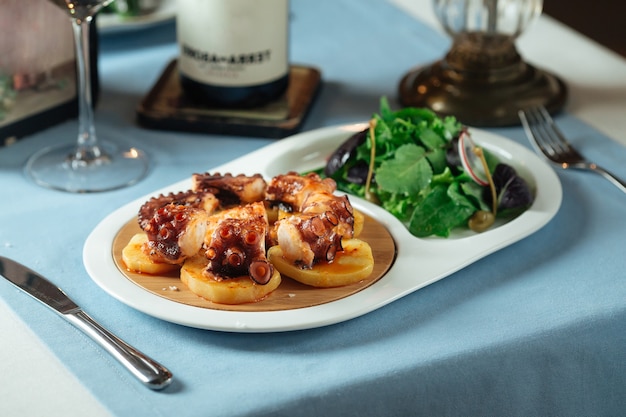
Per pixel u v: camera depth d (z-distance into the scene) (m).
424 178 0.91
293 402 0.75
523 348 0.80
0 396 0.76
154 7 1.21
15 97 0.99
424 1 1.29
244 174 0.90
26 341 0.79
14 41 0.98
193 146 1.00
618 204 0.94
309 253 0.81
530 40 1.19
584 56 1.17
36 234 0.89
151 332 0.80
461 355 0.79
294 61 1.15
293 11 1.25
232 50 1.00
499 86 1.05
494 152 0.97
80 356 0.78
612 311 0.83
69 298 0.82
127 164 0.97
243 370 0.77
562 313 0.82
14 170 0.96
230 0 0.98
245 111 1.03
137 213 0.87
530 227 0.88
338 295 0.81
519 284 0.85
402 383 0.78
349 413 0.77
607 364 0.83
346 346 0.79
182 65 1.02
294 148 0.97
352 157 0.94
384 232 0.87
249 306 0.80
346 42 1.19
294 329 0.79
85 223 0.90
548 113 1.05
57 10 1.00
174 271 0.83
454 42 1.08
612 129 1.04
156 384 0.75
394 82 1.12
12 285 0.83
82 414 0.75
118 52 1.15
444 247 0.86
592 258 0.88
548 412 0.82
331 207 0.83
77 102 1.04
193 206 0.83
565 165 0.98
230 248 0.80
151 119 1.02
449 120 0.94
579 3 1.72
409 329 0.81
